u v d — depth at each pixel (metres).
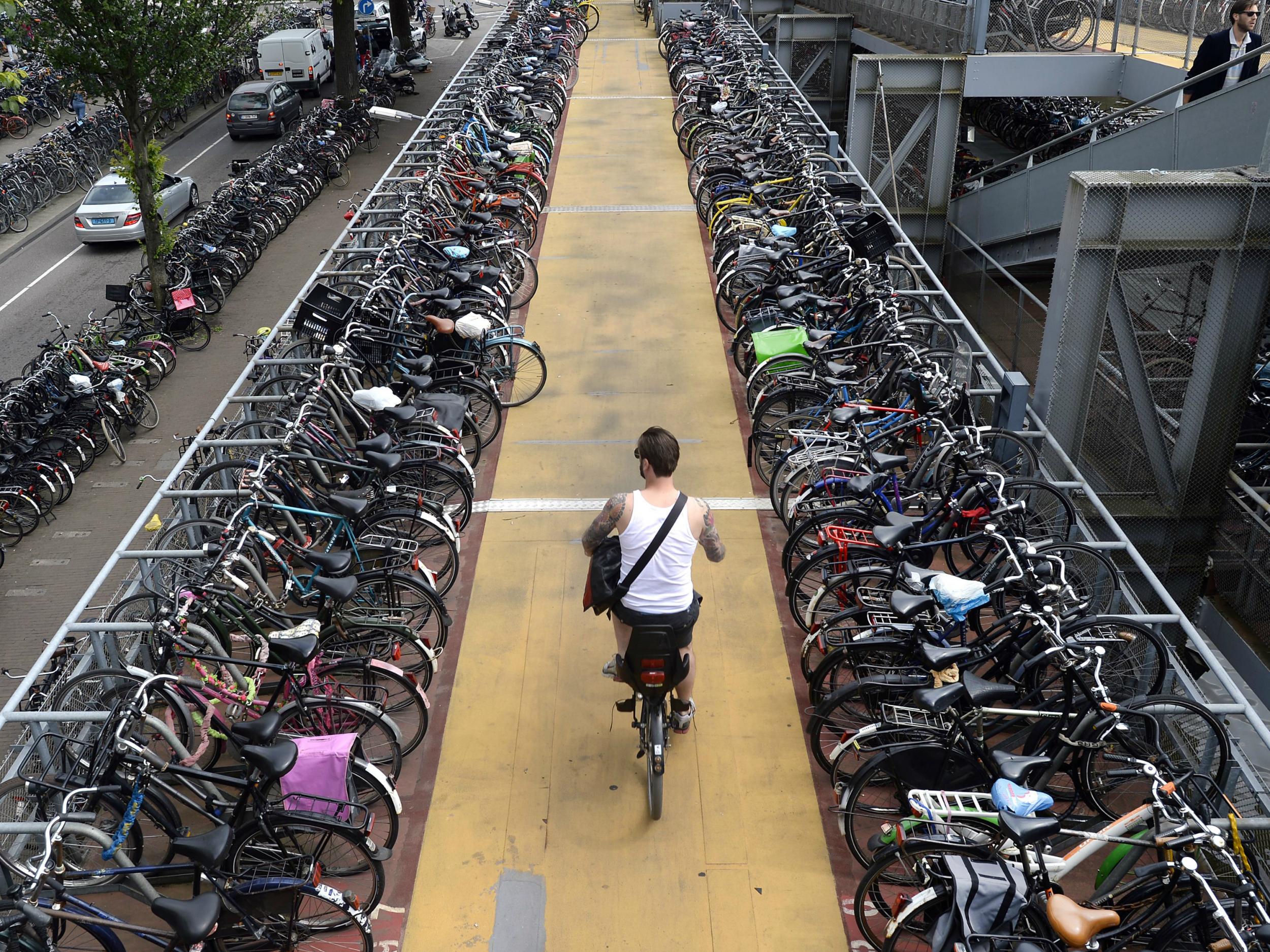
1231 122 8.39
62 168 25.11
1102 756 4.02
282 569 4.79
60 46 16.20
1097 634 4.82
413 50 34.28
